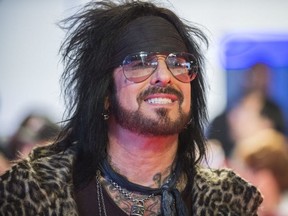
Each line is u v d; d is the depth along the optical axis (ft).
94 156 12.60
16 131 22.41
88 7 13.14
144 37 12.31
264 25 28.58
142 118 12.03
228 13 28.37
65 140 12.89
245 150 21.30
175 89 12.12
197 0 28.17
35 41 27.35
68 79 12.91
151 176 12.55
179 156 12.91
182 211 12.47
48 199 11.98
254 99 27.86
